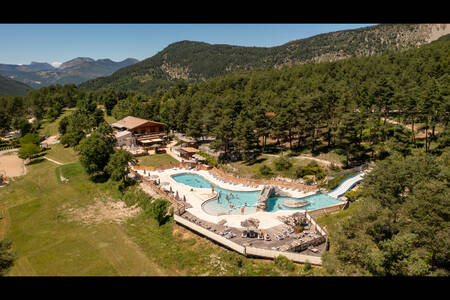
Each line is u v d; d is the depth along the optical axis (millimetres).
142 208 55781
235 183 65875
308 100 75875
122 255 41688
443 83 81438
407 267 25781
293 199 56188
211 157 81688
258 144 86562
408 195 36719
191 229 44719
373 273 26969
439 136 67125
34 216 56906
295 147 81312
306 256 34219
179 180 68688
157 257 40406
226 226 43812
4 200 65812
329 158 71188
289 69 185750
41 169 86500
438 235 27281
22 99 191625
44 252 43531
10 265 29906
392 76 108625
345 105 80250
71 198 63969
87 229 50469
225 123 79250
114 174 62906
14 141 116500
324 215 47438
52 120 160625
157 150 90562
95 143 70188
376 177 41031
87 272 38000
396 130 62656
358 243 29422
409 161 41406
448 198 28031
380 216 31094
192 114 95375
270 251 35781
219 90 158750
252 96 123000
